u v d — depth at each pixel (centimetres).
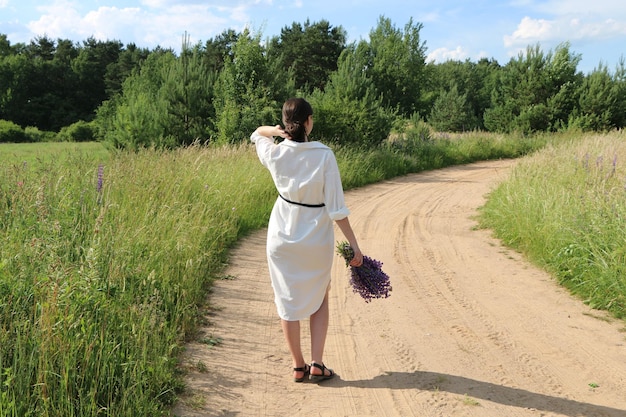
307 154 363
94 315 383
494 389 390
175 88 1864
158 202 726
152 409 329
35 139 6469
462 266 727
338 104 2003
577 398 379
